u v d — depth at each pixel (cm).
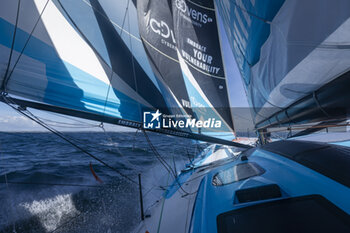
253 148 268
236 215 105
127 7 307
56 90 211
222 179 171
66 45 229
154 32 359
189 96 395
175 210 192
